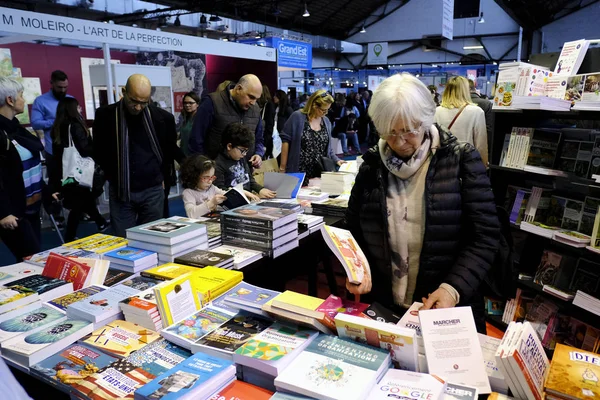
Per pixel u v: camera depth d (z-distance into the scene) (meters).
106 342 1.36
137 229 2.05
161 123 3.11
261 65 7.53
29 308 1.54
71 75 7.63
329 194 3.31
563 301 2.76
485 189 1.42
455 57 17.91
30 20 3.94
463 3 17.17
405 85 1.30
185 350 1.31
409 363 1.14
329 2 15.71
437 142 1.44
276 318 1.38
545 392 1.07
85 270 1.76
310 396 1.02
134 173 3.00
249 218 2.19
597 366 1.15
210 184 2.77
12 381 0.88
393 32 18.69
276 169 4.20
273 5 14.12
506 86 2.89
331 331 1.31
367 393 1.03
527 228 2.84
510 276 1.74
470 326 1.16
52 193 4.16
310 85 16.02
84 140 4.09
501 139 3.13
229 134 2.94
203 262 1.88
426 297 1.53
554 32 15.78
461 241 1.48
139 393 1.03
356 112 11.48
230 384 1.15
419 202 1.48
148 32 5.08
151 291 1.55
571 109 2.48
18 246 2.78
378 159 1.55
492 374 1.14
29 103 6.98
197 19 13.61
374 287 1.66
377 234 1.57
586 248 2.52
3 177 2.59
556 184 2.92
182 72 6.91
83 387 1.13
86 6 10.31
